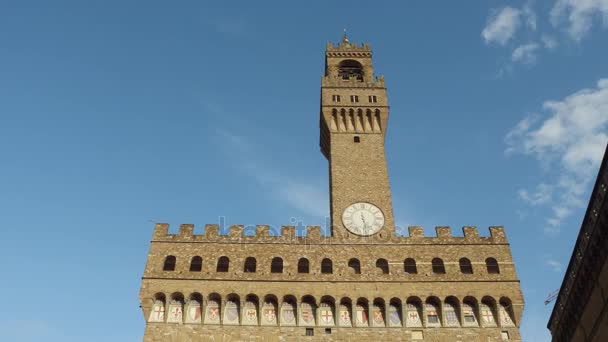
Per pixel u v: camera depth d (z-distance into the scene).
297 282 64.12
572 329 43.53
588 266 38.69
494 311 62.66
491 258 66.62
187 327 61.00
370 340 60.66
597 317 38.56
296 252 66.88
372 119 83.19
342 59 93.50
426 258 66.38
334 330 61.34
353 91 86.38
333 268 65.38
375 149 79.31
